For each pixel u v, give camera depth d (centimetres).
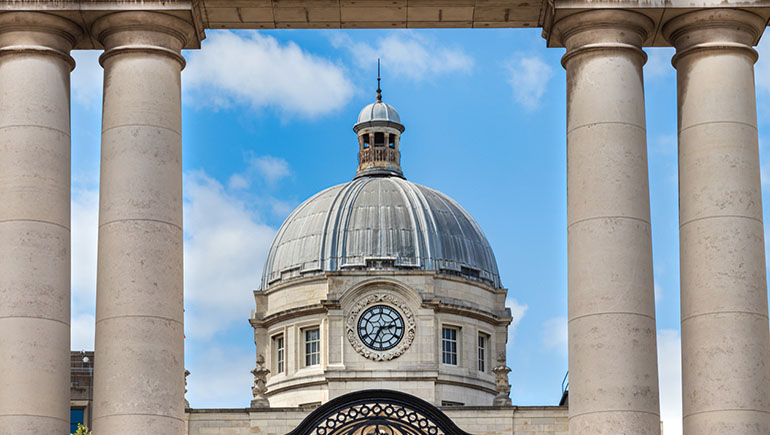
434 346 9000
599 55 3130
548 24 3206
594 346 2994
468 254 9375
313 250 9319
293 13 3222
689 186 3150
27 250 3025
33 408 2962
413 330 9000
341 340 9006
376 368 8962
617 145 3081
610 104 3100
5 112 3095
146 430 2942
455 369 9094
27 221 3038
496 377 8556
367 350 8969
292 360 9162
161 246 3036
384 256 9181
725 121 3141
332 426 5103
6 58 3128
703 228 3098
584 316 3020
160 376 2980
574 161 3106
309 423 5128
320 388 9006
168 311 3019
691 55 3197
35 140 3083
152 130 3083
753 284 3067
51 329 3017
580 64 3139
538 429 8050
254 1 3162
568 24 3161
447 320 9112
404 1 3175
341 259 9238
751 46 3238
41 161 3078
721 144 3130
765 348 3047
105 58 3147
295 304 9212
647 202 3091
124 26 3127
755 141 3166
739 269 3066
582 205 3072
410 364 8962
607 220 3045
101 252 3055
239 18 3228
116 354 2975
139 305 2994
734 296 3052
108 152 3089
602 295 3012
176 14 3133
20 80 3106
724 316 3042
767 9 3173
